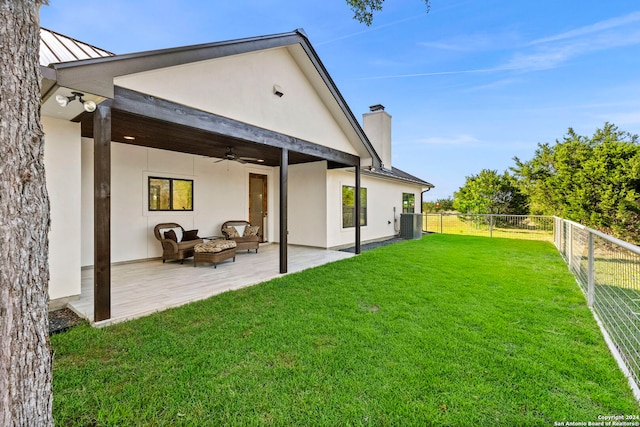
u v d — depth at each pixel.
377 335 3.12
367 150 8.19
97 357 2.66
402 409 2.01
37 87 1.32
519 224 13.04
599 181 12.11
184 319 3.52
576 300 4.28
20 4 1.25
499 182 18.72
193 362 2.58
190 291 4.62
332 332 3.19
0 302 1.18
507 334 3.14
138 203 6.99
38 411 1.30
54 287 4.08
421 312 3.80
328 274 5.79
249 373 2.42
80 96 3.13
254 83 5.34
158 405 2.04
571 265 6.55
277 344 2.91
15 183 1.22
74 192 4.29
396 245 10.23
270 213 10.35
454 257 7.78
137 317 3.59
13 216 1.21
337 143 7.62
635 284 3.32
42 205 1.33
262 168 10.04
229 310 3.83
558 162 13.58
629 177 11.25
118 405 2.02
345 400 2.10
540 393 2.18
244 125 5.14
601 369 2.48
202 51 4.16
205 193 8.31
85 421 1.89
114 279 5.36
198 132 5.57
